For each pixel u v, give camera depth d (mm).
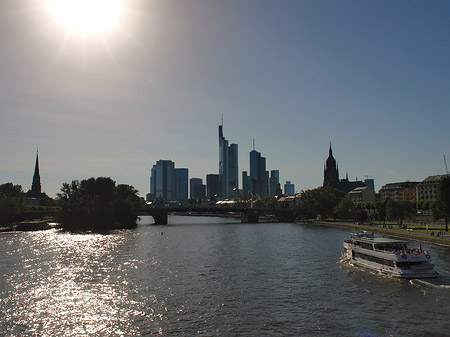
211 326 51719
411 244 127812
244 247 131375
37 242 147250
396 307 58688
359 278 78125
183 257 108500
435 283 72625
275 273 84250
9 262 99812
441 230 157000
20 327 52344
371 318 54000
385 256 80938
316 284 73562
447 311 56406
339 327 50781
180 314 56594
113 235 181250
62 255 112500
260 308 58969
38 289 71188
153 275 83062
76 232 199500
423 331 49000
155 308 59500
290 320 53562
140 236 176375
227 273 84750
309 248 126562
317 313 56406
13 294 67875
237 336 48250
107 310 58844
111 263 98438
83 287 72500
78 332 50500
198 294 67062
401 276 75750
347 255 99500
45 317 56031
